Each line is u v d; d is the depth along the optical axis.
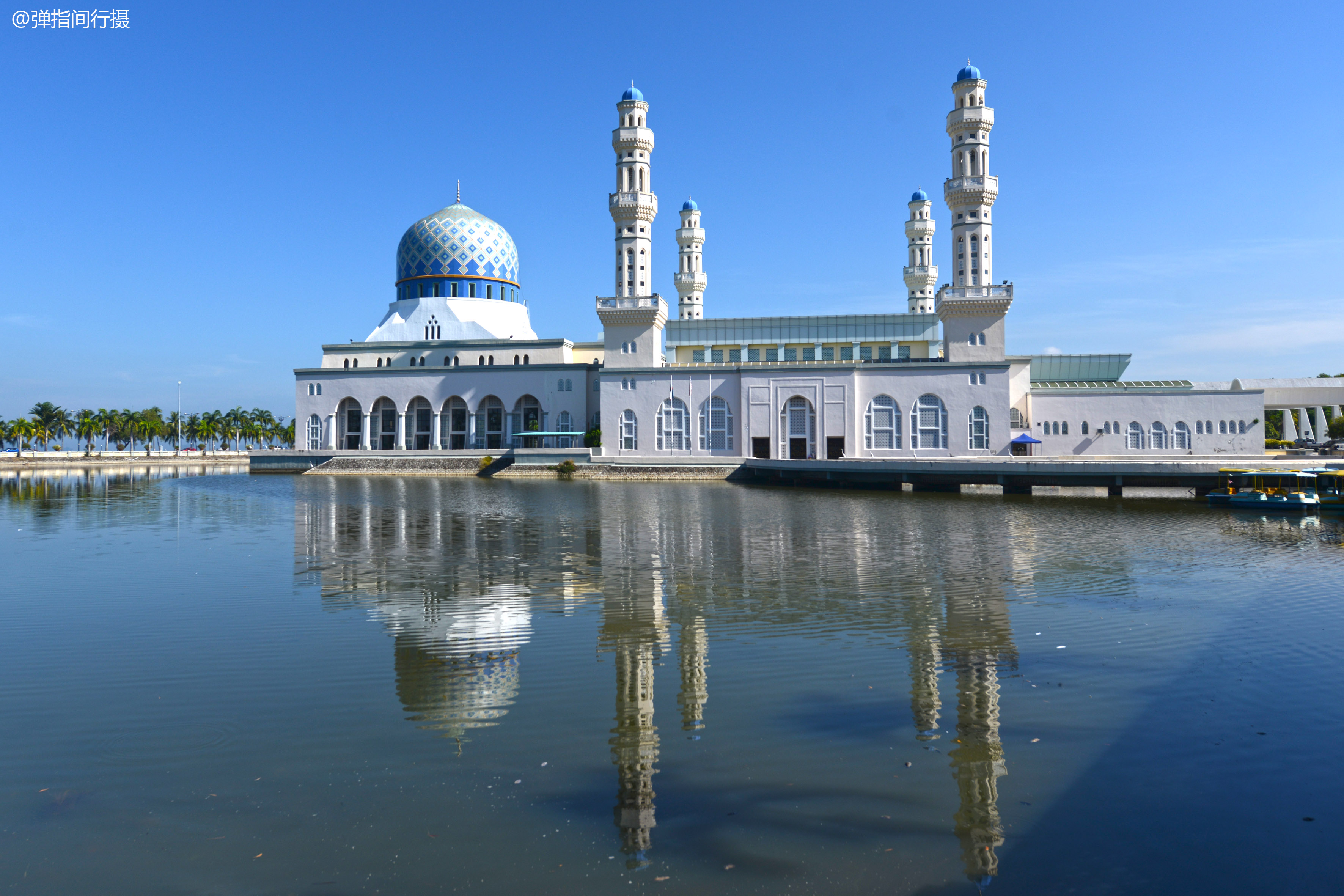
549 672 16.88
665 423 94.50
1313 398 100.12
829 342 101.19
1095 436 93.62
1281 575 27.89
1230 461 65.25
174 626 20.67
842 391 90.94
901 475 70.75
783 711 14.60
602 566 29.59
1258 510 50.34
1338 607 22.81
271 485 79.38
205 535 38.69
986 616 21.75
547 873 9.38
